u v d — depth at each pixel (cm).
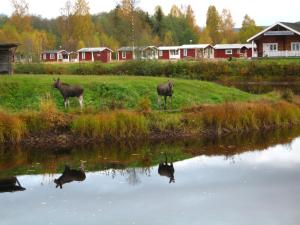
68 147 2250
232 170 1875
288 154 2133
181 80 3372
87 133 2328
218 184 1694
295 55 6694
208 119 2538
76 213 1424
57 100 2739
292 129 2686
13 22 8869
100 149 2245
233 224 1334
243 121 2591
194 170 1886
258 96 3325
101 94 2856
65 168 1944
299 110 2838
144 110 2525
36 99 2728
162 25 11544
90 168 1945
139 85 3027
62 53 9056
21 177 1819
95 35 9944
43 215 1409
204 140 2419
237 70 5828
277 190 1619
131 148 2270
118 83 2980
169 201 1524
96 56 8550
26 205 1500
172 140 2386
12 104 2684
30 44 6700
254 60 6172
